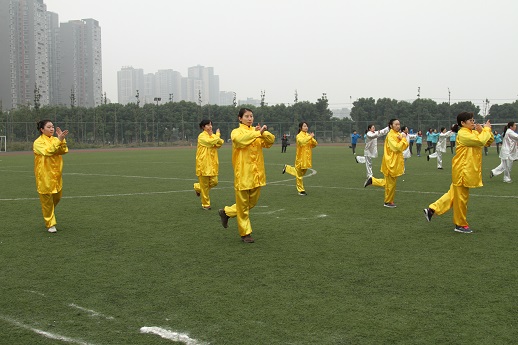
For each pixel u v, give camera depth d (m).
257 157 8.05
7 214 10.98
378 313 4.91
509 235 8.25
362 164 25.66
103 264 6.82
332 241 8.02
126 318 4.88
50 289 5.77
